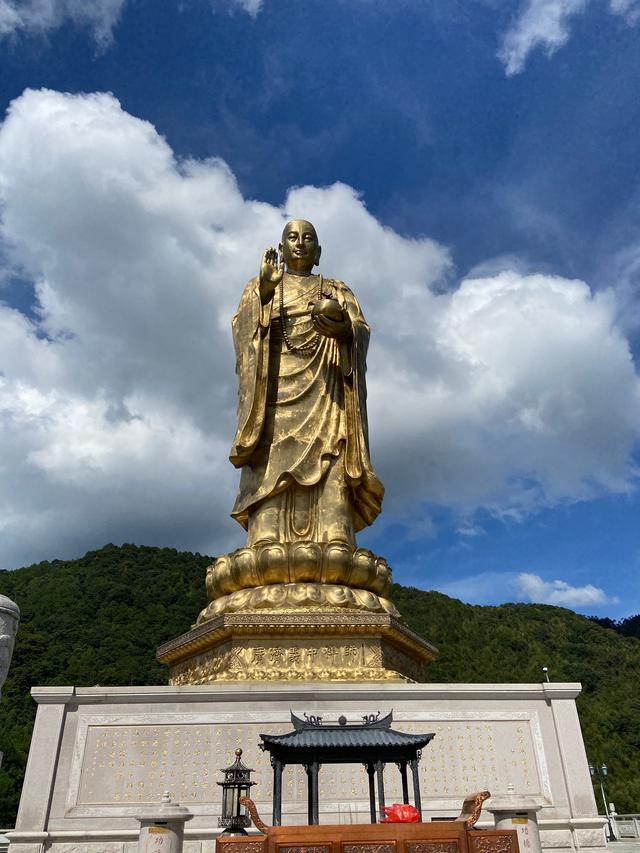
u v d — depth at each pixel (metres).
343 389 20.44
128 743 13.56
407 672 18.02
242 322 20.64
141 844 9.23
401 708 14.40
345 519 18.73
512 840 8.81
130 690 13.92
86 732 13.57
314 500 18.98
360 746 9.74
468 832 8.76
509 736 14.52
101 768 13.30
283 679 15.37
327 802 13.35
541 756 14.40
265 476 19.06
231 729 13.82
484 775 14.09
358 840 8.58
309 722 10.42
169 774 13.37
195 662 17.97
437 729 14.34
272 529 18.41
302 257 22.55
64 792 13.03
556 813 13.89
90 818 12.84
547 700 14.97
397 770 13.83
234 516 19.64
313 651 16.03
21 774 34.25
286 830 8.58
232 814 11.21
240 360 20.38
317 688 14.33
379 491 19.55
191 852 12.71
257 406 19.41
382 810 9.61
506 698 14.84
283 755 9.82
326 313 19.45
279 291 21.19
